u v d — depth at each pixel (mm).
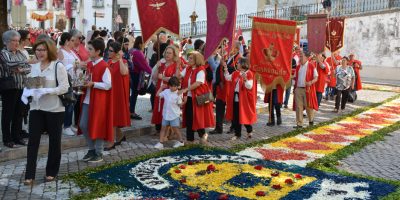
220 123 10984
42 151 8562
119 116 9070
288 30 11570
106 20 40812
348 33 28344
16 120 8422
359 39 27984
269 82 11953
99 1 41188
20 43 8391
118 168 7676
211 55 9992
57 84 6758
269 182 7164
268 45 11797
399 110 16125
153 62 12445
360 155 9445
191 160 8344
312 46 15375
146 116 12273
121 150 9078
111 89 7910
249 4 32312
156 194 6488
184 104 9508
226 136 10797
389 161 9031
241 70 10211
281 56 11695
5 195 6359
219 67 10641
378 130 12133
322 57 14945
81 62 8742
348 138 11055
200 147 9336
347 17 28250
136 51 11367
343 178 7500
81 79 7664
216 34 10000
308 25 15359
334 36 17984
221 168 7859
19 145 8484
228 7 9852
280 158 8836
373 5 27969
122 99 9062
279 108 12453
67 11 44969
